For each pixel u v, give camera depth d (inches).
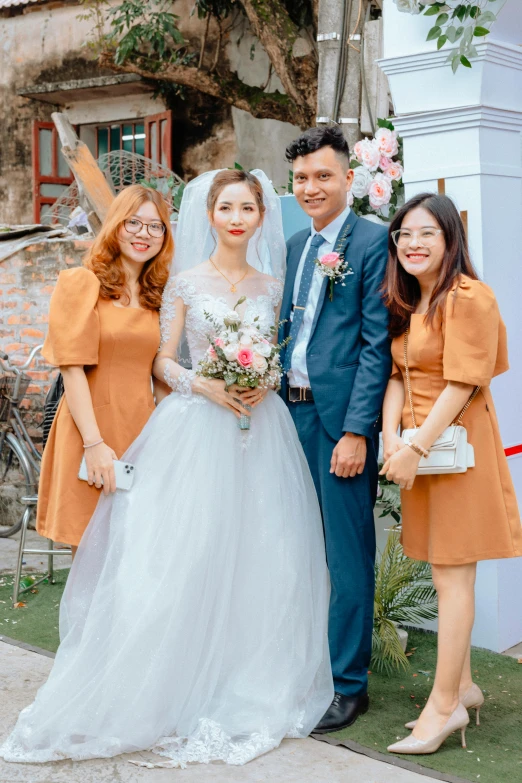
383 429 122.2
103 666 121.3
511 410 158.1
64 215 320.8
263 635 125.9
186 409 130.6
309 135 127.3
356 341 127.9
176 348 136.3
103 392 132.5
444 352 114.4
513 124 156.1
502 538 116.0
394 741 120.9
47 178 406.6
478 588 156.7
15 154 416.8
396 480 115.3
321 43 199.9
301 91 304.0
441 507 116.6
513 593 159.3
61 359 128.2
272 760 115.1
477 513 115.7
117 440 132.7
